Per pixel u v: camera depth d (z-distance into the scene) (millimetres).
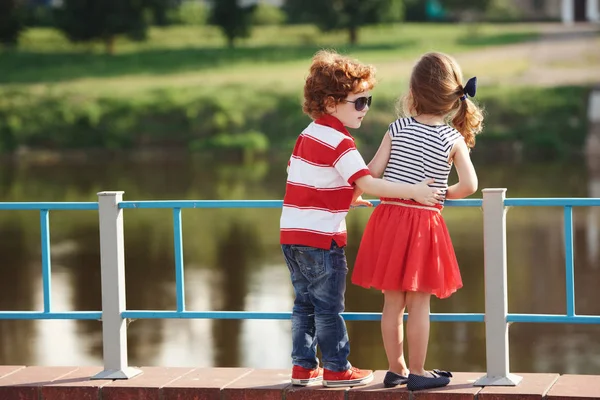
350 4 48062
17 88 38469
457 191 4320
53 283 14961
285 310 12820
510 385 4426
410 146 4301
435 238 4270
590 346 11164
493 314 4465
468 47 44406
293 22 53594
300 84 38031
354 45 46312
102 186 27078
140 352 10883
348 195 4320
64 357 10695
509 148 32000
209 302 13414
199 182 27406
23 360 10555
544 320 4473
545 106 33719
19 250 17891
